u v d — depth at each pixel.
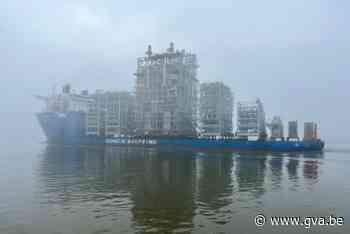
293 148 124.62
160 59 155.25
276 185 44.84
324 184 46.00
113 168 65.62
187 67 155.25
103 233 22.72
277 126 142.50
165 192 38.84
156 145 148.75
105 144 165.00
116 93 167.50
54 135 181.75
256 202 33.31
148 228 23.89
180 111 148.88
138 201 33.44
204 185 44.34
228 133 141.25
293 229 24.08
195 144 138.75
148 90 157.12
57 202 32.84
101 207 30.56
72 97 191.25
